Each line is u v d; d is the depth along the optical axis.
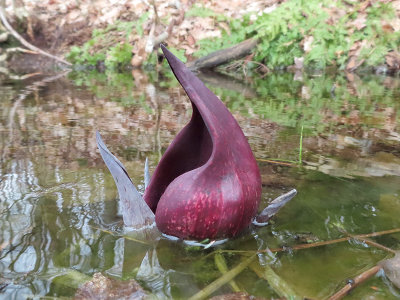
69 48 9.55
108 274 1.46
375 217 1.96
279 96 5.54
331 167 2.68
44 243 1.68
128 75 7.96
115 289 1.38
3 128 3.71
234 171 1.62
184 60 8.77
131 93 5.80
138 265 1.53
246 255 1.62
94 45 9.37
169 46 9.04
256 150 3.05
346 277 1.46
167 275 1.47
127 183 1.72
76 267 1.51
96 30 9.69
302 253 1.63
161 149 3.05
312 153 2.98
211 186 1.61
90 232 1.78
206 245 1.69
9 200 2.10
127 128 3.74
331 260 1.58
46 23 9.98
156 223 1.75
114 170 1.70
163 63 9.09
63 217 1.92
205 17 9.41
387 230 1.82
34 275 1.45
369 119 4.07
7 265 1.51
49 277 1.44
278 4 9.70
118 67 9.07
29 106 4.77
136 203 1.74
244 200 1.65
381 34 7.99
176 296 1.34
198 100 1.56
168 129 3.70
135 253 1.62
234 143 1.65
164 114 4.38
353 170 2.62
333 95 5.57
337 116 4.23
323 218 1.95
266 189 2.30
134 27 9.55
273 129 3.70
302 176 2.51
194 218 1.63
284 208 2.05
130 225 1.79
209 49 8.79
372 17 8.25
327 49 8.24
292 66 8.45
